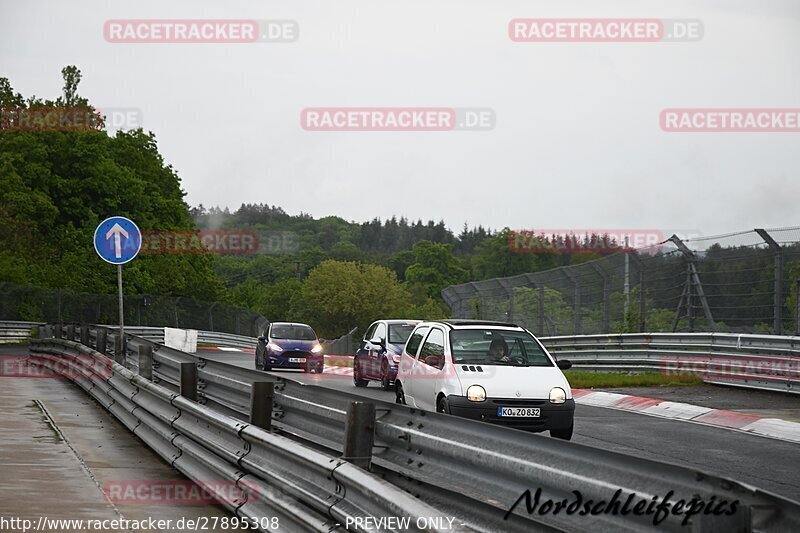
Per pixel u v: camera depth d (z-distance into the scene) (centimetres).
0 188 11300
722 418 2856
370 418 1210
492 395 2250
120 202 12412
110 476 1736
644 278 4547
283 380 1559
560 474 834
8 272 9744
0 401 2902
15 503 1477
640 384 3988
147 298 10062
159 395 1966
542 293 5356
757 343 3700
